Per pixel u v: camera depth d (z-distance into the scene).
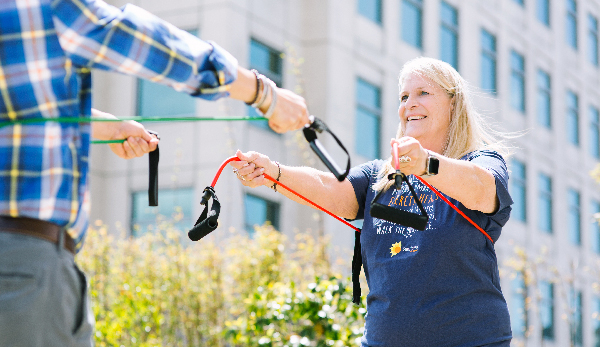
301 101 1.90
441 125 2.68
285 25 11.97
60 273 1.54
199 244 7.34
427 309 2.37
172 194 10.93
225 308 6.93
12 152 1.50
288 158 11.52
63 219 1.54
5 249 1.47
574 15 19.70
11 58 1.51
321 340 4.90
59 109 1.55
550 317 15.59
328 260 7.20
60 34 1.53
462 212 2.40
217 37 10.95
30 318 1.47
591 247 18.83
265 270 6.85
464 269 2.40
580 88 19.48
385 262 2.48
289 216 11.46
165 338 6.77
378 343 2.45
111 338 5.95
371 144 12.72
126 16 1.58
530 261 10.03
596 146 20.02
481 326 2.37
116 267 7.22
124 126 2.07
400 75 2.84
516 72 17.00
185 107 11.05
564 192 17.98
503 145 2.78
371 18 13.11
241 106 10.91
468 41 15.43
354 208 2.77
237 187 10.64
